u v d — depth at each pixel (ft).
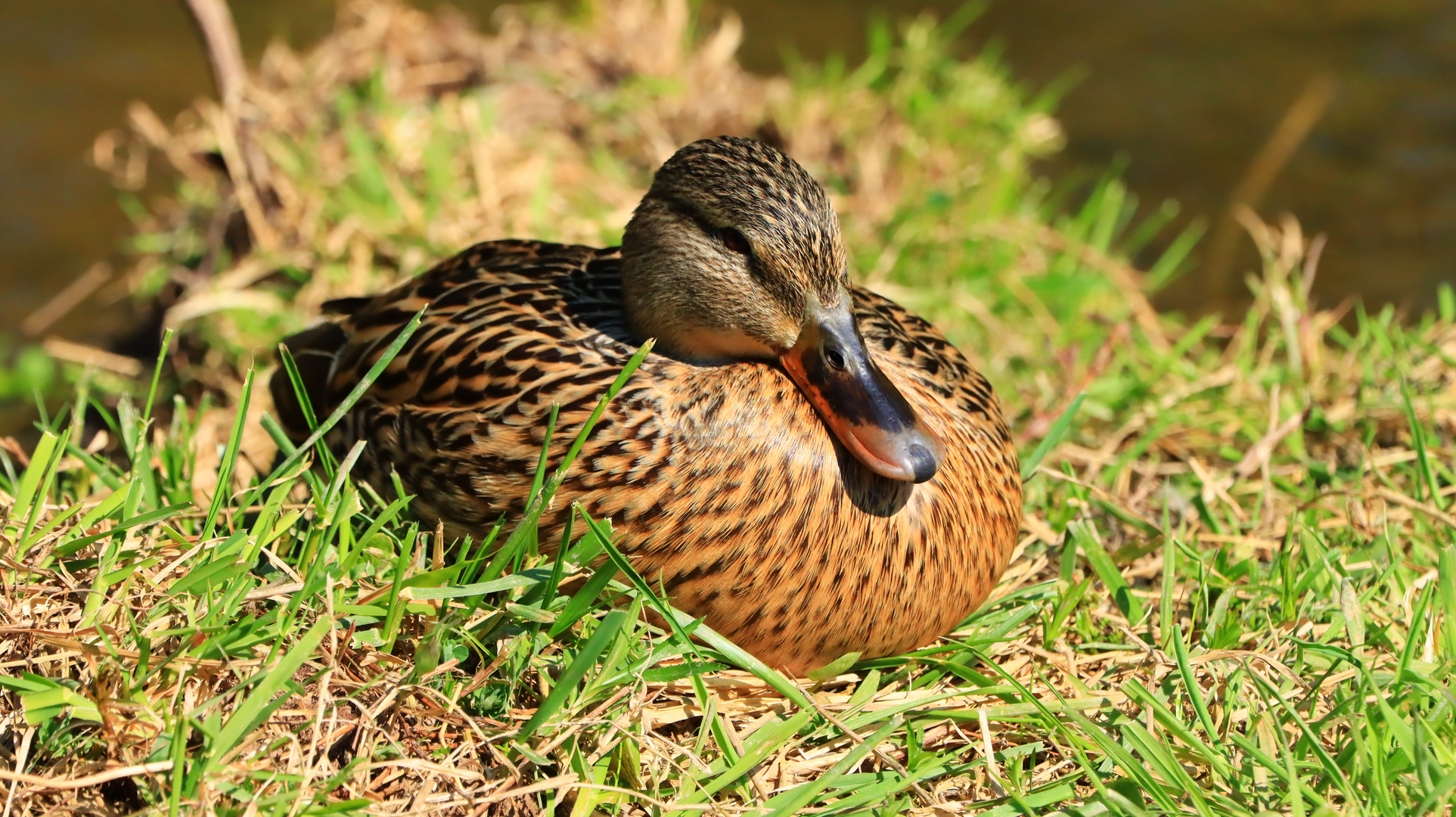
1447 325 29.86
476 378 20.16
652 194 20.18
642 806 17.25
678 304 19.85
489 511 19.43
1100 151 48.32
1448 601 19.22
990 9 58.85
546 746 17.13
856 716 18.52
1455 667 18.78
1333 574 21.34
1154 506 25.45
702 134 40.42
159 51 53.72
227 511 19.47
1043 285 34.47
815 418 18.95
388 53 41.29
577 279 22.21
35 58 52.44
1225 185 46.50
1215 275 41.98
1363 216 44.73
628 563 17.54
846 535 18.63
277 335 32.01
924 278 34.47
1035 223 37.52
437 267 24.77
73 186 45.60
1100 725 18.79
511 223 34.35
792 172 19.44
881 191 37.83
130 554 18.52
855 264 34.01
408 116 37.73
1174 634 18.48
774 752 17.87
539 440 19.02
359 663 17.67
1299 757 17.75
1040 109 43.16
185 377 33.35
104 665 16.46
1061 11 59.16
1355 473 25.71
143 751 16.47
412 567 19.04
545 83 41.16
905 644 19.76
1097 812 17.12
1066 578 22.21
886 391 18.83
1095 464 26.25
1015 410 29.22
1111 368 30.22
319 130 37.27
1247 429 27.45
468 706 17.81
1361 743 16.89
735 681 18.58
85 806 15.88
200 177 37.96
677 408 18.69
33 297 40.88
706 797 17.01
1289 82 53.06
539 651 18.22
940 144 39.70
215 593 17.99
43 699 16.14
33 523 18.28
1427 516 23.18
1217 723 18.67
